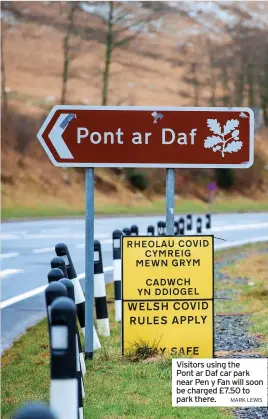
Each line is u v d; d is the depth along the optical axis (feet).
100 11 360.28
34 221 214.48
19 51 375.86
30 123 330.75
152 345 38.42
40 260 98.99
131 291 38.34
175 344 38.42
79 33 360.89
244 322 49.16
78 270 87.81
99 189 328.29
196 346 38.45
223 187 382.63
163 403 31.71
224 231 163.12
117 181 338.75
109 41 349.20
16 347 48.65
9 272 86.33
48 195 306.76
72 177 321.73
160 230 87.81
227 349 41.22
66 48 358.23
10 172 303.48
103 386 34.53
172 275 38.37
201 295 38.37
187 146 39.78
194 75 433.48
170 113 39.75
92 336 40.52
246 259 93.20
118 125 39.68
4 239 135.74
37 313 61.00
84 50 390.63
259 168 399.85
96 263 48.60
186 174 376.68
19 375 39.86
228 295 61.98
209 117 39.78
